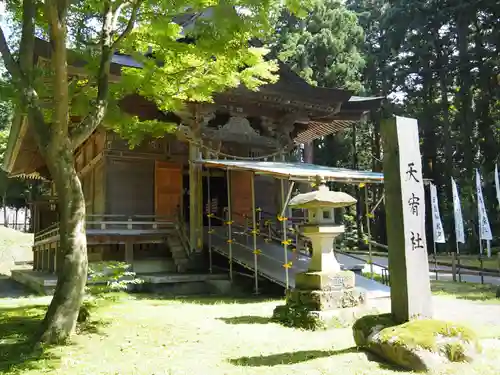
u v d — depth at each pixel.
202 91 9.52
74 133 7.53
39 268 21.52
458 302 11.24
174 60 8.94
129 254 15.71
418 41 33.81
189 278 14.52
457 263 19.89
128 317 9.16
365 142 41.12
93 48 9.03
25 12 7.64
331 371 5.16
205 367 5.59
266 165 14.11
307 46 29.48
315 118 20.53
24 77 7.32
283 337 7.23
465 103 31.66
